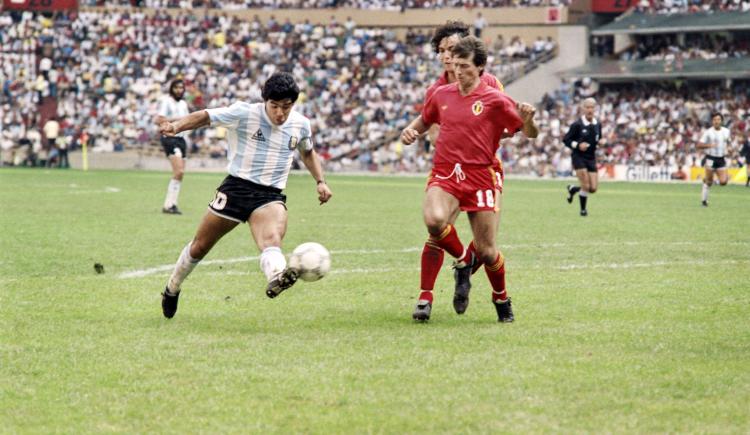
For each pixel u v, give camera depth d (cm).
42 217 8288
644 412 2323
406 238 6794
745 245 6334
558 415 2300
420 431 2188
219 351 3002
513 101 3519
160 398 2467
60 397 2488
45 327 3412
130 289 4312
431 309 3794
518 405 2383
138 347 3067
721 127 10750
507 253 5841
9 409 2383
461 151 3516
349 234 7100
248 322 3525
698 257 5647
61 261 5322
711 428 2203
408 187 14612
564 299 4053
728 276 4775
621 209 10019
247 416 2306
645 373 2700
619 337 3219
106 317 3625
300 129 3459
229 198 3409
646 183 17125
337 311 3778
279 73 3341
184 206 9900
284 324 3481
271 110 3353
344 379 2641
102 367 2798
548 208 10150
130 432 2198
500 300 3550
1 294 4144
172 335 3269
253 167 3409
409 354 2945
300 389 2539
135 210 9219
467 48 3488
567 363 2819
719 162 10700
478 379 2630
